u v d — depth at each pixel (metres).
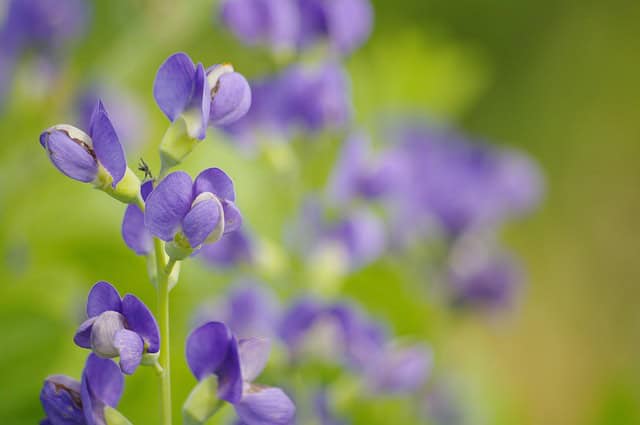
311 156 0.78
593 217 1.62
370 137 0.99
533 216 1.58
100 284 0.59
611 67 1.63
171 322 0.80
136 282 0.81
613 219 1.63
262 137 0.77
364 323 0.74
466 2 1.50
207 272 0.81
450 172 0.97
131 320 0.59
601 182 1.62
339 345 0.74
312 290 0.77
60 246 0.82
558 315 1.56
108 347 0.58
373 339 0.74
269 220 0.87
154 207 0.58
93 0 0.96
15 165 0.86
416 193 0.96
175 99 0.60
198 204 0.58
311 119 0.77
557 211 1.59
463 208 0.96
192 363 0.60
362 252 0.78
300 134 0.77
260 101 0.76
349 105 0.77
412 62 1.01
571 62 1.61
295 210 0.78
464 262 0.98
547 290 1.57
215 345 0.60
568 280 1.58
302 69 0.76
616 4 1.65
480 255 0.99
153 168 0.88
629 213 1.63
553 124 1.59
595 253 1.61
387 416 0.84
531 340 1.52
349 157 0.78
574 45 1.62
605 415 0.87
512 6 1.56
